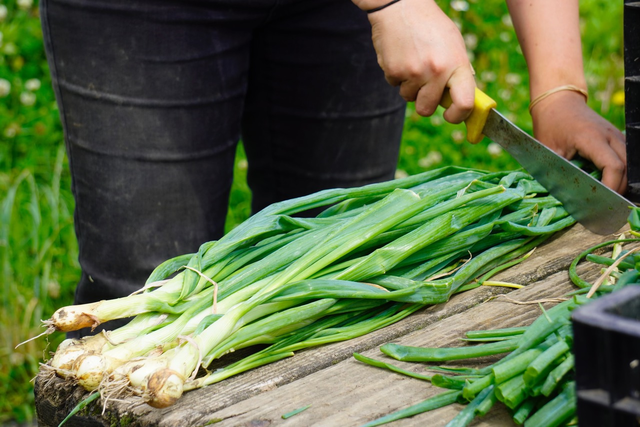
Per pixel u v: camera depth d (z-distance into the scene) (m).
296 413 1.17
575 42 1.54
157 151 1.53
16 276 2.21
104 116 1.52
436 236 1.30
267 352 1.25
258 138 1.73
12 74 3.00
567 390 1.14
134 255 1.55
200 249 1.30
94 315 1.23
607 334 0.99
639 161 1.46
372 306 1.29
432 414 1.16
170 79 1.51
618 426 1.03
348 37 1.63
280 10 1.58
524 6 1.55
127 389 1.20
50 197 2.38
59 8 1.50
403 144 2.99
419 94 1.41
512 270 1.36
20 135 2.77
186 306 1.26
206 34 1.52
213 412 1.18
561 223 1.42
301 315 1.26
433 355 1.22
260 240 1.34
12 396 2.02
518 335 1.22
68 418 1.20
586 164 1.51
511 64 3.54
